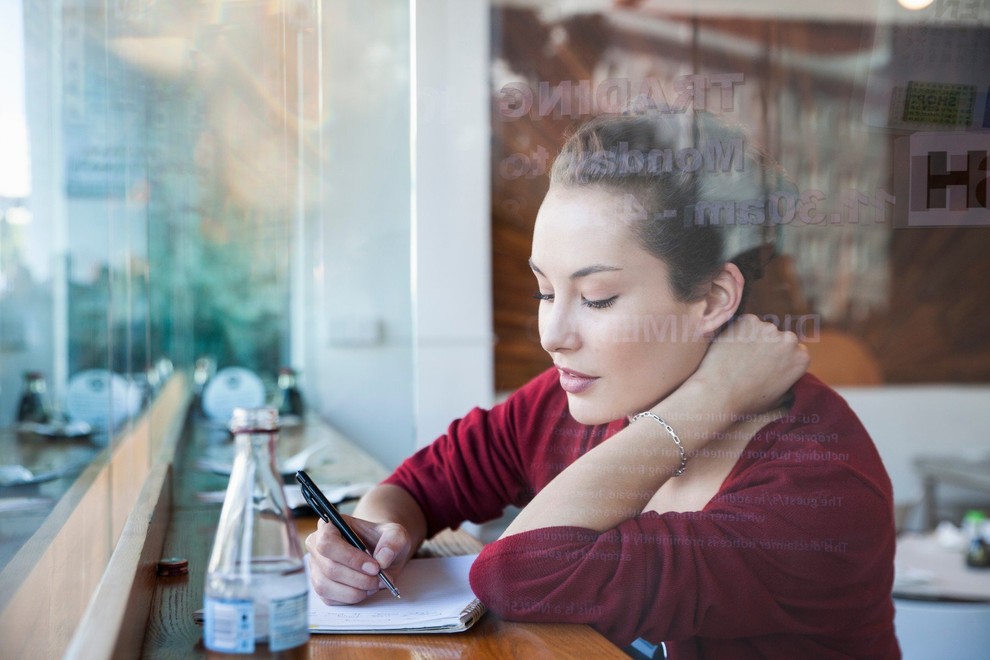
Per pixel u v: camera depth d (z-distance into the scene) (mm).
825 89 918
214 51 2047
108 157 1709
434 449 1104
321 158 2400
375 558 928
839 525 897
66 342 1518
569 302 963
